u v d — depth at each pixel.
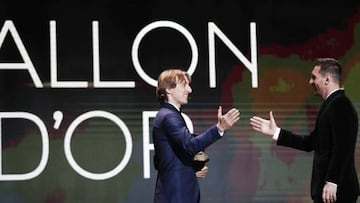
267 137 9.83
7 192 9.48
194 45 9.76
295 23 9.91
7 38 9.55
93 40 9.64
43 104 9.55
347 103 7.35
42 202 9.53
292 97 9.87
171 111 7.26
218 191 9.76
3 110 9.50
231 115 7.01
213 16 9.81
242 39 9.83
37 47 9.58
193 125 9.72
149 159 9.66
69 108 9.58
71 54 9.61
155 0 9.76
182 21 9.77
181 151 7.18
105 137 9.61
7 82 9.52
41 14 9.60
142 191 9.64
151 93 9.69
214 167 9.77
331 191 7.19
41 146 9.55
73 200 9.57
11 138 9.50
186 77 7.39
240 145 9.80
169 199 7.12
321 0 9.96
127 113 9.65
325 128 7.39
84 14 9.66
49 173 9.55
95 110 9.61
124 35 9.70
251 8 9.87
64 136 9.56
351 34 9.97
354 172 7.39
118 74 9.66
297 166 9.87
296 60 9.89
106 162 9.61
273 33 9.88
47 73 9.58
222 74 9.78
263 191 9.81
